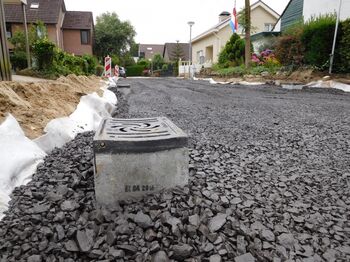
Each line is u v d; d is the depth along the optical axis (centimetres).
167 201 217
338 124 546
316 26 1377
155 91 1283
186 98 1004
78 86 783
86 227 192
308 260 179
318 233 207
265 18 3167
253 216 217
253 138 445
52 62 1284
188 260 172
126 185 222
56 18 2989
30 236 186
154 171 225
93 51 4294
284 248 188
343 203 248
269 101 905
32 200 226
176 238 186
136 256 173
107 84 1414
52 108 453
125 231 189
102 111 608
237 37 2430
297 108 750
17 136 295
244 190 259
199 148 377
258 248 185
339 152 379
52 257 173
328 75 1338
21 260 169
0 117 323
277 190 266
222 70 2225
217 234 190
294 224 215
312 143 418
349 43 1247
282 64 1683
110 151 215
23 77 1124
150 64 5059
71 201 218
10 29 2820
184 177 235
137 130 253
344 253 187
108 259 171
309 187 275
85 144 363
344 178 297
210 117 629
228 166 315
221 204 226
